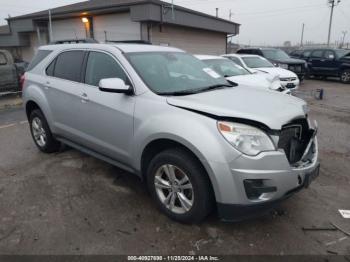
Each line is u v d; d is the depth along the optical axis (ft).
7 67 34.50
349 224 10.07
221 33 81.61
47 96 14.60
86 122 12.56
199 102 9.50
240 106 9.31
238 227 9.84
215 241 9.16
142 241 9.16
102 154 12.60
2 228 9.78
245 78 25.17
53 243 9.05
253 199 8.52
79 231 9.62
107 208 10.93
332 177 13.56
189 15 61.46
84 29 63.41
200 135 8.66
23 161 15.33
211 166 8.48
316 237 9.38
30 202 11.36
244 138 8.38
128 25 56.75
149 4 50.57
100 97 11.69
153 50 12.90
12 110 29.48
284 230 9.71
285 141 9.21
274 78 25.73
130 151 10.88
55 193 12.02
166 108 9.68
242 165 8.26
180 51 14.28
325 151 16.90
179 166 9.40
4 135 20.20
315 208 11.02
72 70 13.51
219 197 8.64
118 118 11.00
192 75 12.57
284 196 8.84
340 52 52.85
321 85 49.08
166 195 10.39
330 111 27.91
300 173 9.07
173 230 9.68
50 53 15.17
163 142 9.98
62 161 15.25
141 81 10.71
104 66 12.09
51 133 15.43
